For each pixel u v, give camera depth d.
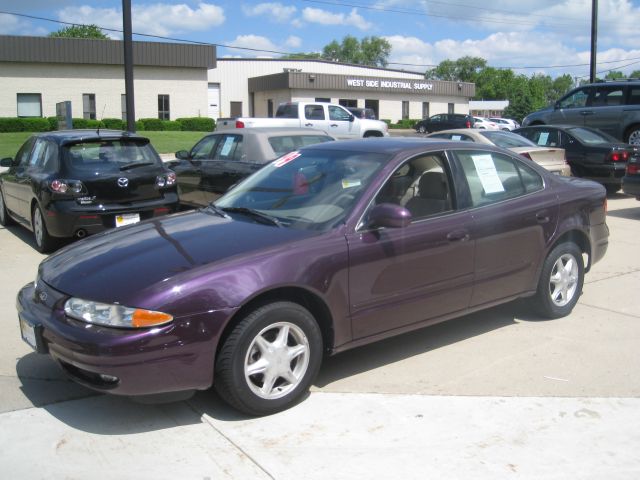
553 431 3.81
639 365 4.80
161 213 8.71
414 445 3.65
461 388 4.41
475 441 3.69
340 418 3.97
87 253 4.34
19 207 9.62
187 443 3.68
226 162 9.77
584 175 13.27
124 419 3.97
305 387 4.12
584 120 16.69
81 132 8.95
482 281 5.04
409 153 4.83
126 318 3.62
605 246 6.18
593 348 5.14
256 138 9.53
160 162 8.97
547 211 5.49
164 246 4.21
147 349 3.59
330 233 4.26
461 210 4.93
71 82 40.62
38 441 3.71
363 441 3.69
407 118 52.88
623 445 3.65
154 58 42.34
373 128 23.67
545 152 11.10
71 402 4.21
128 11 14.65
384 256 4.40
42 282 4.20
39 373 4.68
